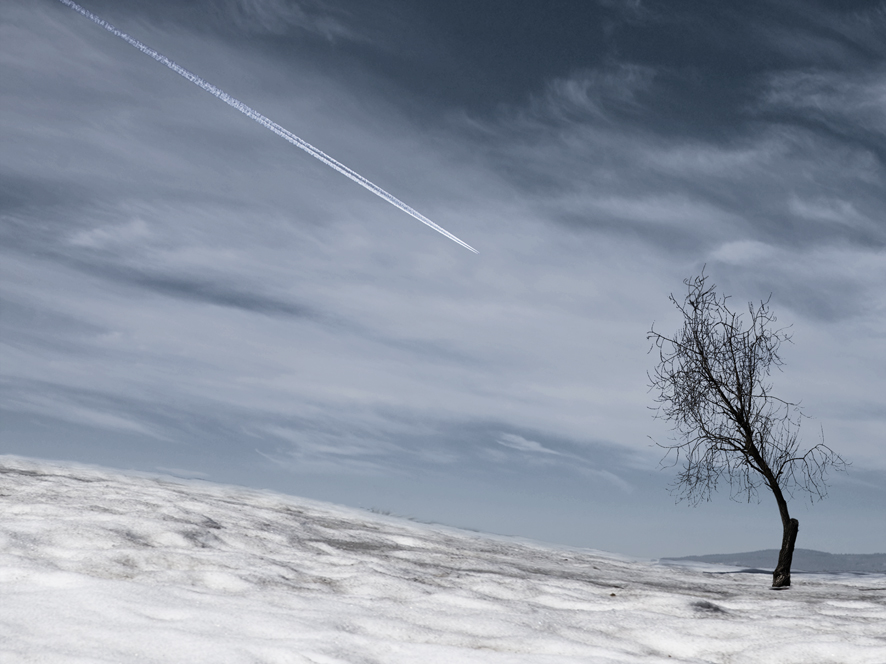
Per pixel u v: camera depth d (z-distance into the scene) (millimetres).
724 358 17047
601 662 5316
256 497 19422
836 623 8047
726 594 11500
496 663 5016
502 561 13969
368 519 19781
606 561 18953
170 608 5383
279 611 5816
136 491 14180
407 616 6480
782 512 15109
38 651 4133
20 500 11305
